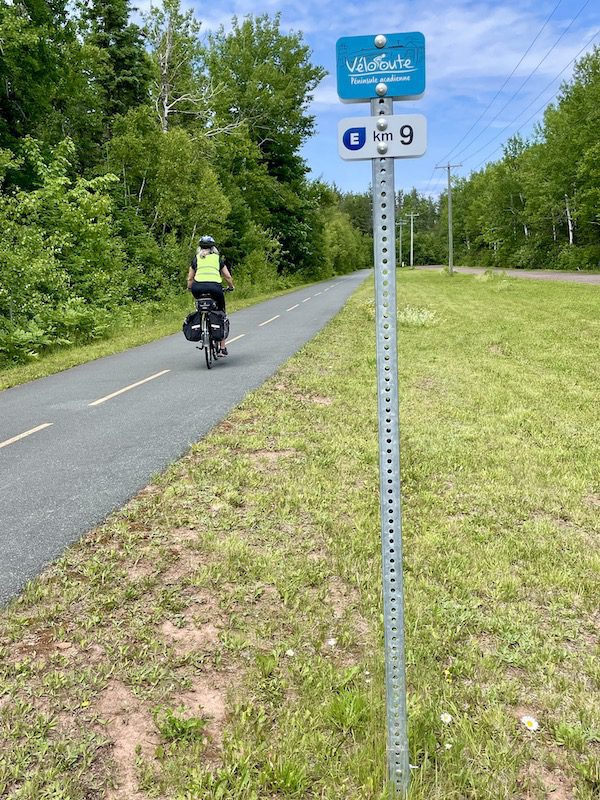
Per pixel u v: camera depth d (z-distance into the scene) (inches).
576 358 426.9
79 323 610.9
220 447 236.1
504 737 91.2
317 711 97.1
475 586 133.2
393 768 82.9
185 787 83.8
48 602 129.8
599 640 116.0
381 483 79.8
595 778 84.2
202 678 107.3
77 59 896.3
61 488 197.5
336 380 354.6
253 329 650.2
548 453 222.4
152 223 1021.2
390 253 75.7
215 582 136.8
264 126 1729.8
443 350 473.7
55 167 706.2
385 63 72.7
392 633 81.7
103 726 95.7
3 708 99.0
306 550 152.3
